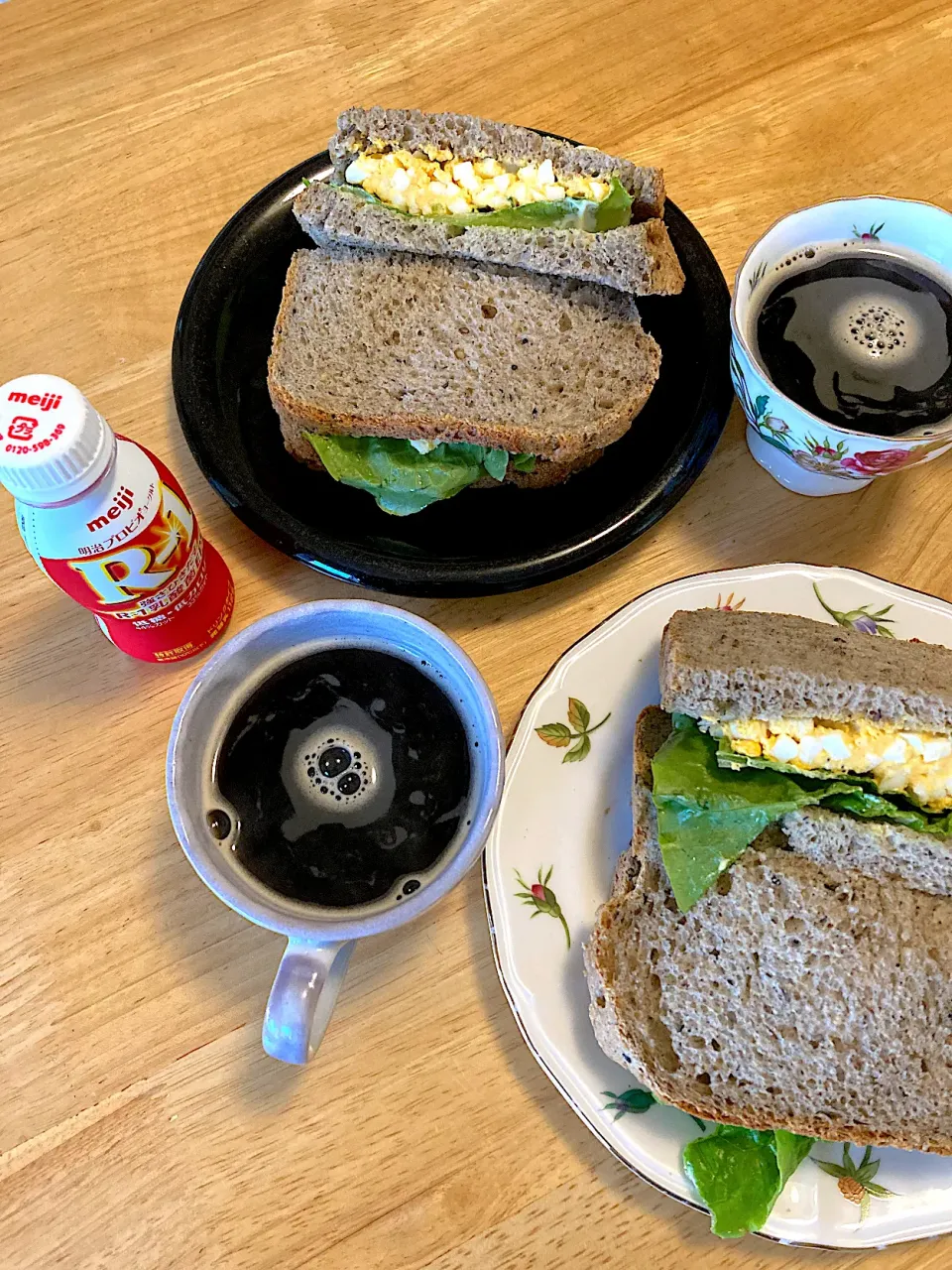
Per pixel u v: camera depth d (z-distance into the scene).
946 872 0.29
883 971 0.29
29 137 0.41
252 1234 0.28
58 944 0.31
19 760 0.33
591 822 0.31
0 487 0.36
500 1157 0.29
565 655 0.33
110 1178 0.29
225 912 0.32
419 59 0.42
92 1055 0.30
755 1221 0.27
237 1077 0.30
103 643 0.35
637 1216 0.28
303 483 0.36
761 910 0.30
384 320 0.36
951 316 0.34
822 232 0.34
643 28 0.42
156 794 0.33
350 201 0.36
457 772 0.29
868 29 0.42
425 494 0.35
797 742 0.30
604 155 0.35
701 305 0.37
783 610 0.34
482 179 0.36
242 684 0.29
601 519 0.34
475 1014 0.30
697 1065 0.29
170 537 0.29
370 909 0.28
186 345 0.35
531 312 0.37
